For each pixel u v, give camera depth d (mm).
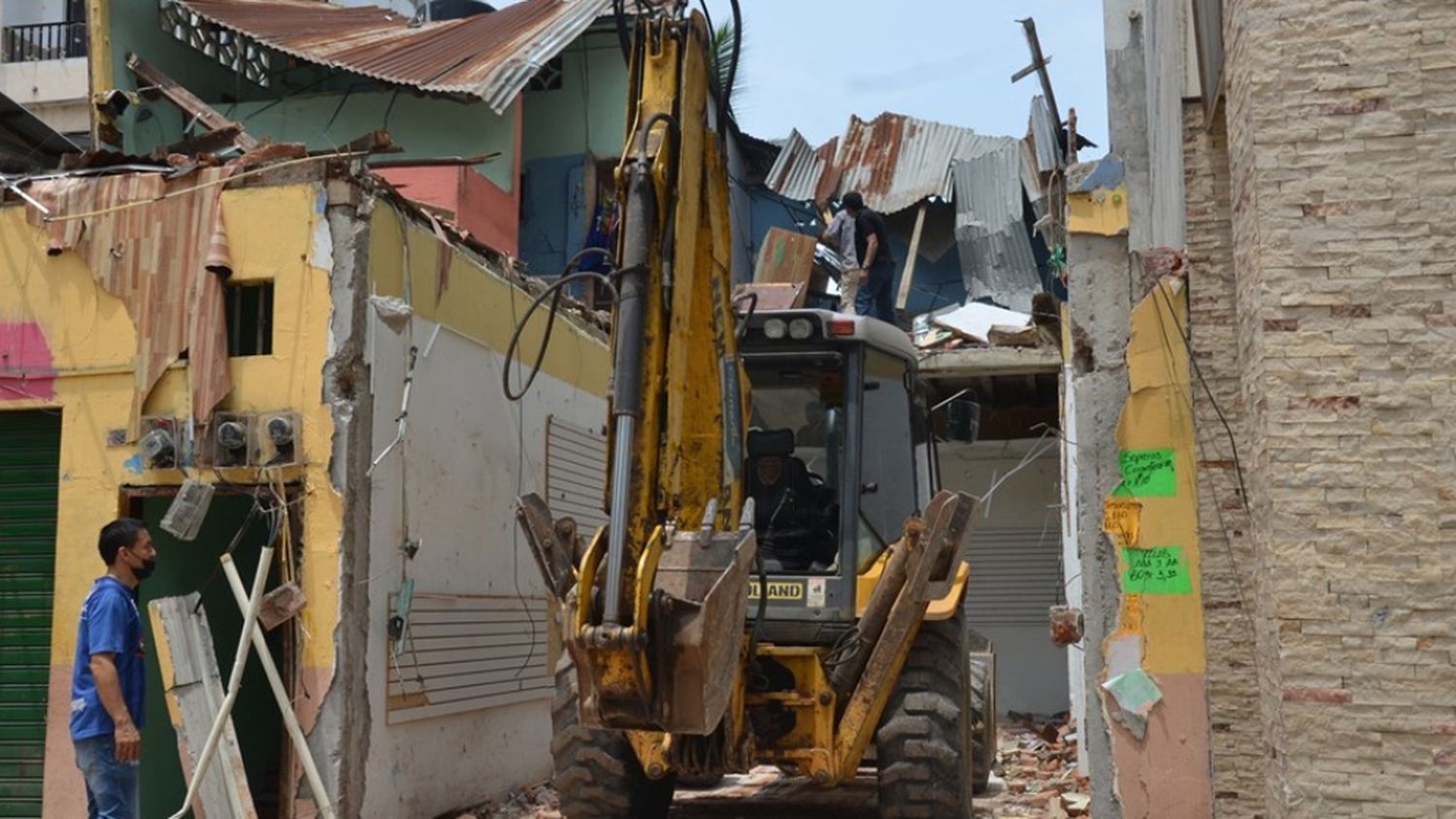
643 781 7984
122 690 6695
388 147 8992
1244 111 5250
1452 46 4918
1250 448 5465
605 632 5305
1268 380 5000
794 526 8469
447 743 9695
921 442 9461
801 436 8602
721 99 6656
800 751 7719
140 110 14664
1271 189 5043
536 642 11234
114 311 8914
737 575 5551
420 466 9391
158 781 9172
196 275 8797
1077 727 11898
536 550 6441
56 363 8961
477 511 10250
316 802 8102
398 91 16328
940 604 8266
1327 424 4930
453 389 9930
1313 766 4844
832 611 8125
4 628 9000
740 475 6621
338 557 8438
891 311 16266
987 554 16938
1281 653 4910
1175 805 6543
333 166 8750
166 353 8773
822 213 20438
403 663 9031
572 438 12242
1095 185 6984
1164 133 6852
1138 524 6719
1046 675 16594
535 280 11680
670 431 5867
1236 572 6578
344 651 8383
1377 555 4844
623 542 5438
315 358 8617
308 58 15070
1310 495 4922
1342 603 4863
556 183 18406
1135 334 6785
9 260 9125
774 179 20844
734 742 7270
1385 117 4961
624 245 5785
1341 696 4836
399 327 9172
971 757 8836
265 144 9883
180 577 9484
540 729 11422
